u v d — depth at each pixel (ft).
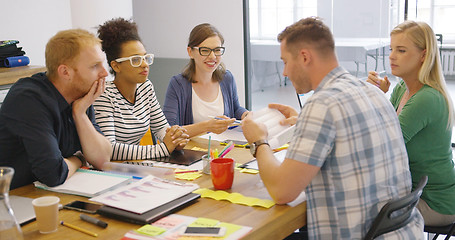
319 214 5.49
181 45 19.79
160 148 7.54
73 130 6.86
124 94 8.23
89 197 5.87
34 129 6.07
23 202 5.73
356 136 5.37
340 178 5.38
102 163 6.97
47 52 6.32
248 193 5.89
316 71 5.75
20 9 14.35
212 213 5.32
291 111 7.84
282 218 5.25
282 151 7.51
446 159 7.59
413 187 7.70
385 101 5.89
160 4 19.89
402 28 7.74
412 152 7.57
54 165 6.06
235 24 18.39
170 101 9.86
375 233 5.42
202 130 8.32
